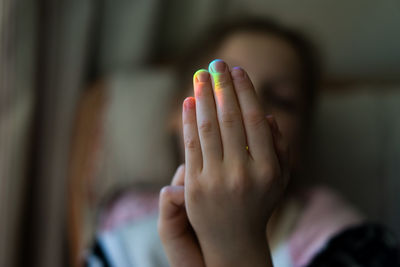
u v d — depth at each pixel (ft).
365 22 4.92
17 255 3.60
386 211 4.01
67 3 3.67
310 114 4.00
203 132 1.83
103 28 4.24
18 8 3.07
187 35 4.96
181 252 1.97
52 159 3.76
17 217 3.48
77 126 3.82
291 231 2.96
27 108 3.37
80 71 3.88
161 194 1.97
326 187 3.72
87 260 2.95
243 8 4.89
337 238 2.77
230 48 3.60
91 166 3.71
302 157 3.86
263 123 1.83
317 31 4.91
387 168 4.09
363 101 4.28
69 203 3.67
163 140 3.87
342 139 4.20
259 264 1.85
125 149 3.79
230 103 1.82
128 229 3.13
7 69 3.05
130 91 4.00
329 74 4.98
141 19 4.30
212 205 1.84
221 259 1.86
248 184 1.82
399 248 2.84
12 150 3.26
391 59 5.01
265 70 3.38
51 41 3.63
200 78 1.84
